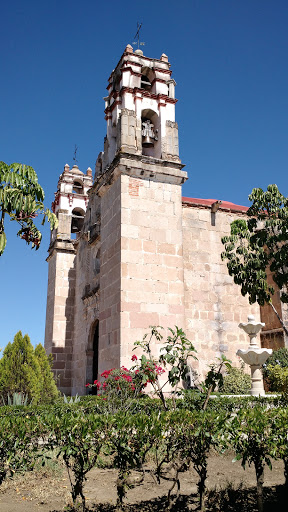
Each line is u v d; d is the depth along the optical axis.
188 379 16.30
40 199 13.05
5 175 12.54
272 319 19.11
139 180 16.86
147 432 5.49
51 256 28.20
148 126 18.64
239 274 16.70
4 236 12.02
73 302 26.52
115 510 5.66
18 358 14.30
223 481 7.14
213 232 19.58
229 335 18.59
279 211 16.28
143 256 16.03
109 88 20.38
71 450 5.27
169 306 15.88
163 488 6.82
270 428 5.40
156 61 19.58
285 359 16.61
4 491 6.78
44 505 6.11
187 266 18.62
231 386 15.58
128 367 14.51
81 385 22.66
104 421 5.46
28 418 5.94
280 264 16.22
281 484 6.89
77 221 29.92
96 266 22.12
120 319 15.01
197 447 5.54
